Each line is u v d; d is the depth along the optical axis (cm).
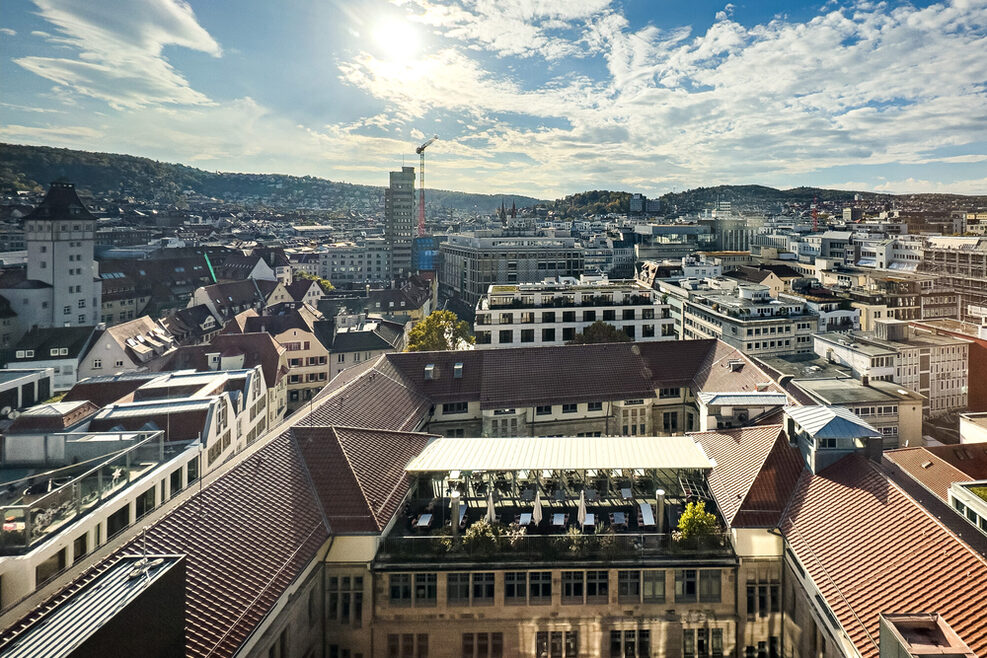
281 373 11488
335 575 4506
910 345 11650
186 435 7050
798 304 14238
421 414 7331
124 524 5400
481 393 7750
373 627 4512
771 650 4569
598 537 4616
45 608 2680
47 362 11862
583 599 4572
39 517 4519
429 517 4972
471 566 4512
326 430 5191
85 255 15138
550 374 8050
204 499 4138
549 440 5841
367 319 15050
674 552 4584
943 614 3192
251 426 9256
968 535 4866
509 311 11481
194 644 3172
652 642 4597
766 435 5306
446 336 14250
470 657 4566
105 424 6962
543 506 5356
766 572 4547
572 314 11631
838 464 4709
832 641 3675
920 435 8531
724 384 7606
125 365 11900
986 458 6838
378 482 4953
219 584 3591
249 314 14675
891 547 3741
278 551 4047
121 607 2603
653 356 8450
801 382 9519
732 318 13800
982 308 17450
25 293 14375
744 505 4619
